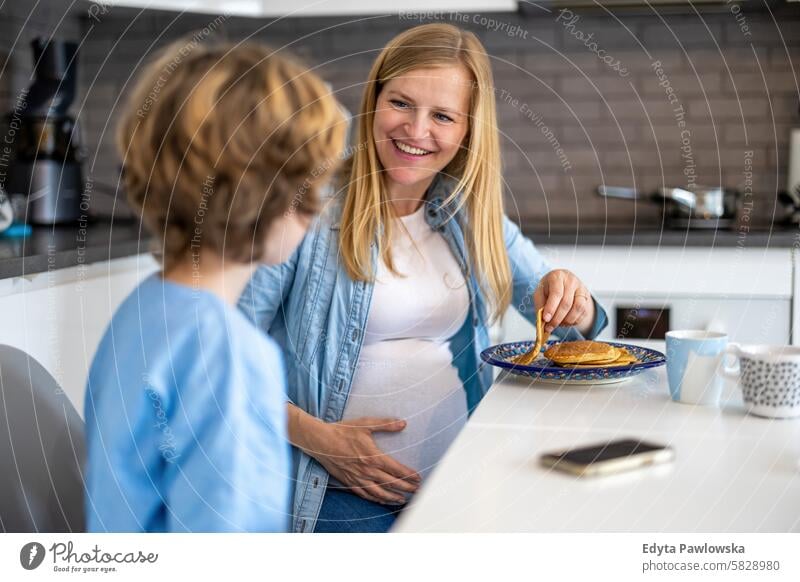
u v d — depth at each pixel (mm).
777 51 2385
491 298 1263
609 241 2100
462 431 807
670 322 2080
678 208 2236
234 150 681
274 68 695
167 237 712
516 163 2529
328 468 1110
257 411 756
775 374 837
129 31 2424
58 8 2330
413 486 1106
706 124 2439
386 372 1209
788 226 2217
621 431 805
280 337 1207
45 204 2139
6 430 928
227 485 748
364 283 1199
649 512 620
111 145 2461
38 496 925
